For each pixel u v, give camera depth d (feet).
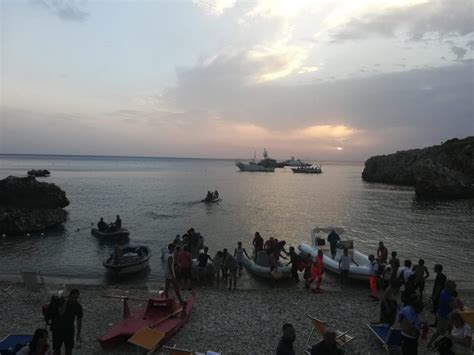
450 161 238.48
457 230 109.50
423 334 33.42
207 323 37.52
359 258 61.93
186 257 47.67
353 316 39.93
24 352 23.44
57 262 70.95
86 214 130.11
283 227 110.73
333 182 330.54
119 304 43.27
